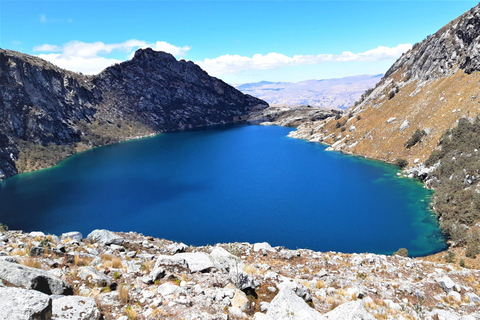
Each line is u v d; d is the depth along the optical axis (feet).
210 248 104.94
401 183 337.72
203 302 46.21
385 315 62.90
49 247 62.03
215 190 351.25
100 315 36.55
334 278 87.61
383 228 223.30
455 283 89.25
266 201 301.84
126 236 97.25
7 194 369.50
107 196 338.75
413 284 90.27
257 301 53.01
